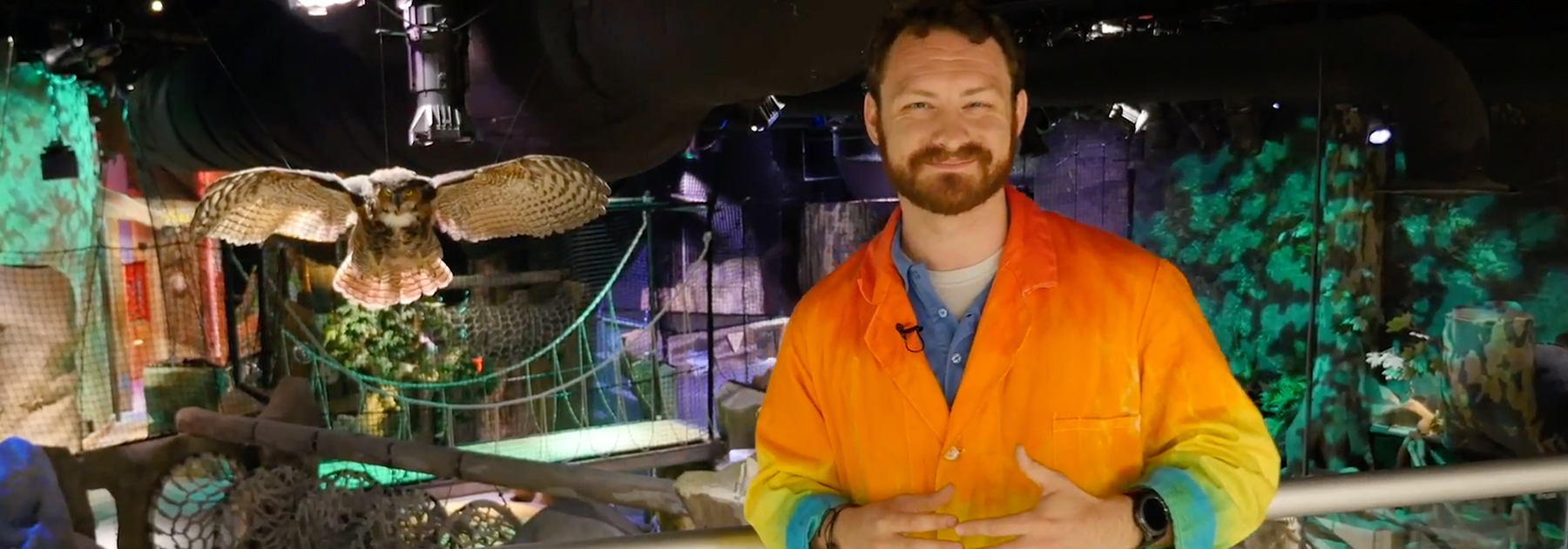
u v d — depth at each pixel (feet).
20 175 21.49
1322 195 23.30
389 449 16.12
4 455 15.64
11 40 18.22
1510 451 17.61
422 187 9.67
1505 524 12.99
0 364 19.56
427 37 12.40
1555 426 17.79
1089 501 3.55
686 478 13.71
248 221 9.74
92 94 22.47
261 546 13.15
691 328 33.83
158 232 25.61
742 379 30.07
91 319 23.11
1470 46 17.88
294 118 16.51
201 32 16.37
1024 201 4.15
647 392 27.63
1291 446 22.97
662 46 11.59
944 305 4.08
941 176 3.81
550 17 12.89
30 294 20.15
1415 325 23.12
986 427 3.85
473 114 14.58
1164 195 29.78
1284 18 18.94
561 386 24.40
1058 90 20.18
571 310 27.25
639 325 28.96
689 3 10.97
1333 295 22.93
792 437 4.37
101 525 20.84
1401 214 23.17
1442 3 18.56
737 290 36.40
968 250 4.05
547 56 13.84
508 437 25.93
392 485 14.08
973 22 3.86
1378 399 22.35
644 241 33.40
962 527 3.55
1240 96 18.17
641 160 16.88
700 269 34.32
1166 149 29.55
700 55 11.31
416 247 9.84
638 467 23.16
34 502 15.37
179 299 26.14
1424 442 19.83
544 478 14.74
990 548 3.55
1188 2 19.33
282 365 25.27
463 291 27.40
